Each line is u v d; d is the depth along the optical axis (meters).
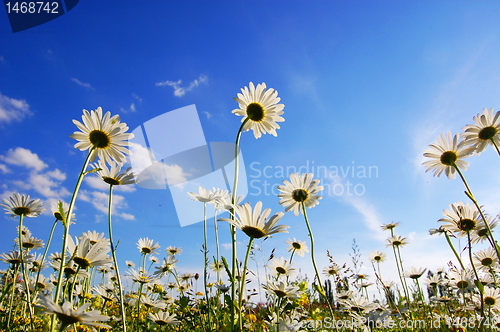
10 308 0.29
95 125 0.24
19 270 0.32
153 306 0.37
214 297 0.32
